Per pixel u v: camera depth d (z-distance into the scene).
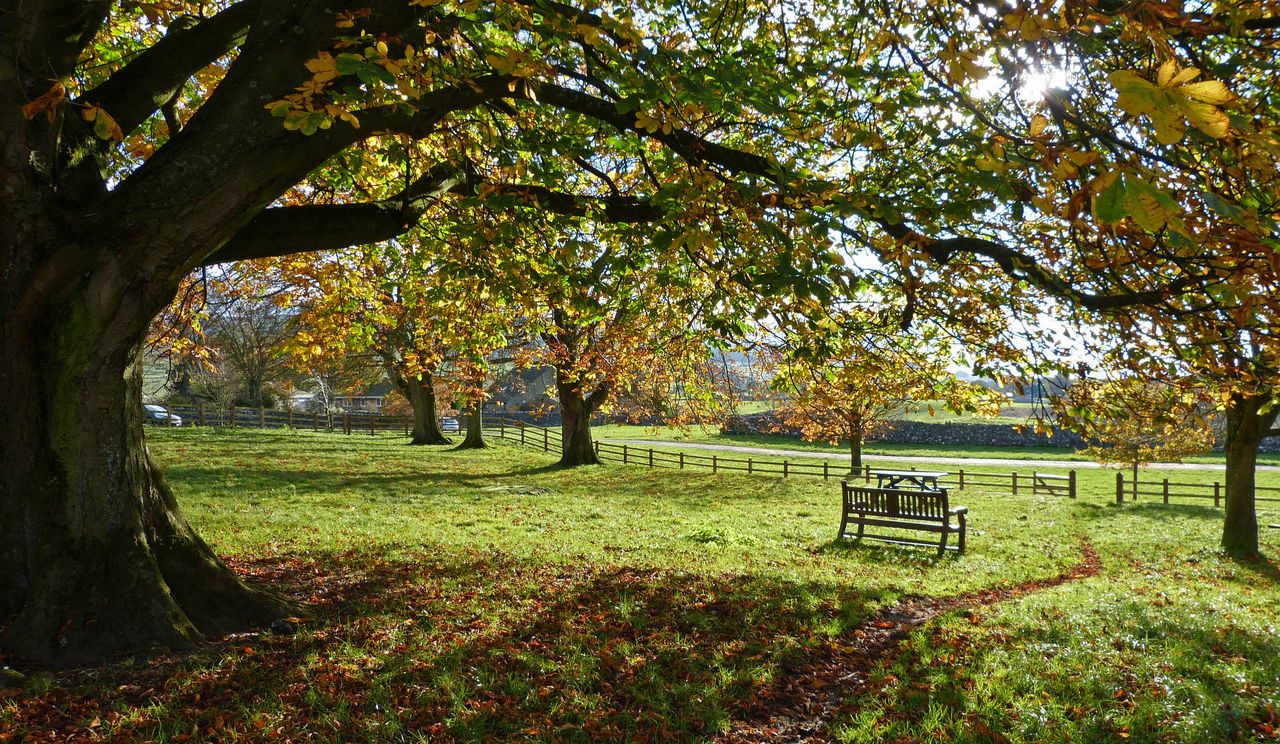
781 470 30.05
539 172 7.08
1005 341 7.61
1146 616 7.60
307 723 4.43
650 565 9.84
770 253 5.10
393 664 5.40
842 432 28.39
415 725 4.54
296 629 6.05
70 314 4.88
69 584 5.12
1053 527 16.89
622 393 23.98
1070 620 7.35
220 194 4.70
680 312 9.17
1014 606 8.28
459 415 46.41
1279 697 5.27
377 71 3.40
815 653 6.39
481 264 8.50
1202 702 5.11
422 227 9.15
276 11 4.82
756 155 5.82
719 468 29.41
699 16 7.46
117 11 7.58
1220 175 3.42
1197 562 13.08
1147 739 4.56
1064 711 4.99
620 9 6.34
